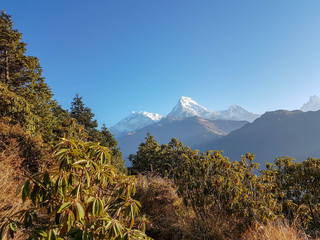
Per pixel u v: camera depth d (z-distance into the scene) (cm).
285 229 285
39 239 119
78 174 133
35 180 113
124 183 146
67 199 124
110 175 139
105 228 116
